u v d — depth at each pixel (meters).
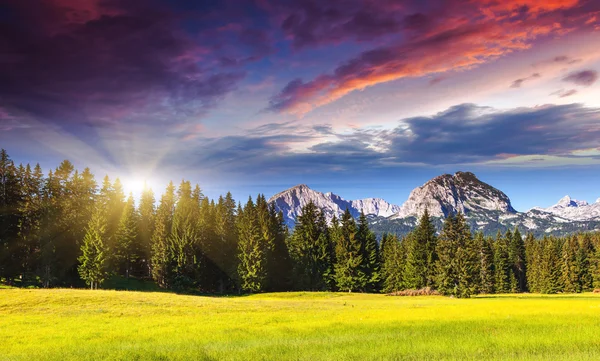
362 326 21.92
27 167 74.25
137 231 86.44
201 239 84.44
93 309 36.53
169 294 54.50
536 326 19.86
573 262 101.25
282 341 16.52
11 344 19.05
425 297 66.69
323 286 87.00
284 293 71.00
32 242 70.62
